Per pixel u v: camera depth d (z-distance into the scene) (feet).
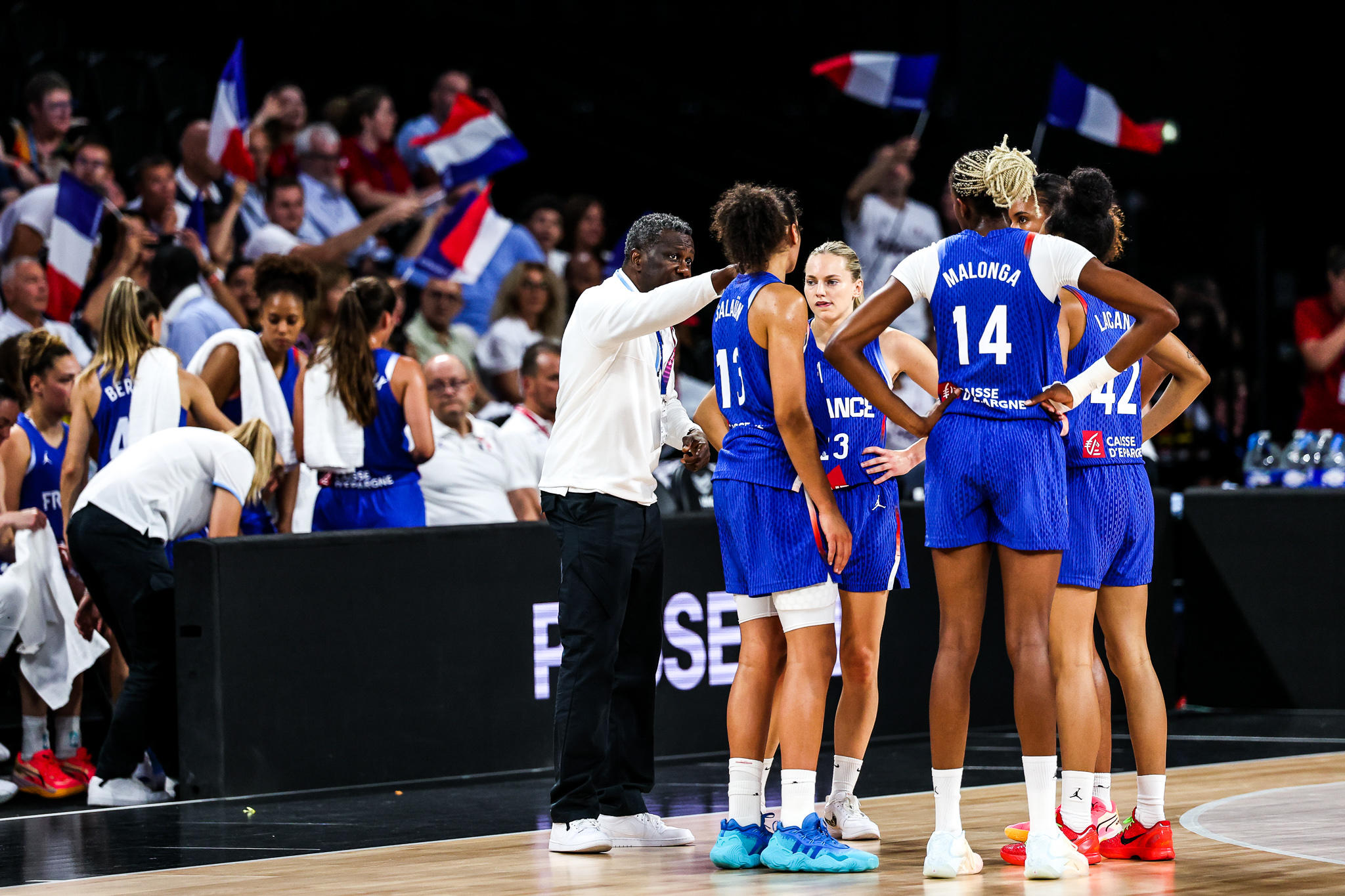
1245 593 75.66
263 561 56.90
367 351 64.59
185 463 57.93
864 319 39.47
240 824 50.75
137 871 42.96
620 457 44.73
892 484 47.06
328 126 102.58
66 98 97.60
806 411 40.22
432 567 60.29
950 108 135.33
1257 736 65.98
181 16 120.98
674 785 57.47
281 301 68.18
